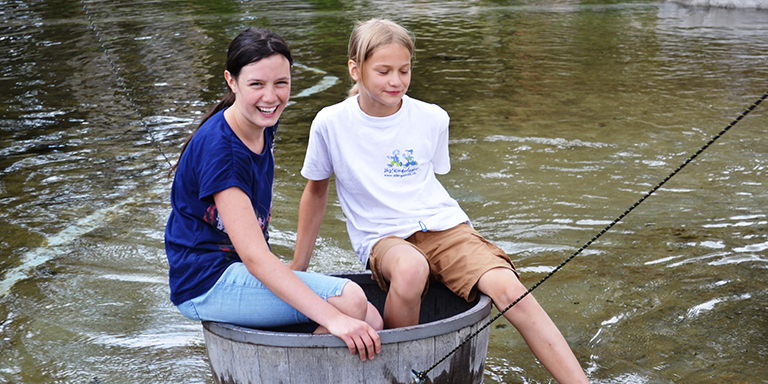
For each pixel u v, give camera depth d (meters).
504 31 10.13
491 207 3.62
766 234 3.20
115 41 9.34
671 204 3.59
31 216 3.64
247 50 1.84
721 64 7.55
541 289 2.76
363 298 1.88
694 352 2.31
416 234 2.21
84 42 9.29
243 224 1.83
